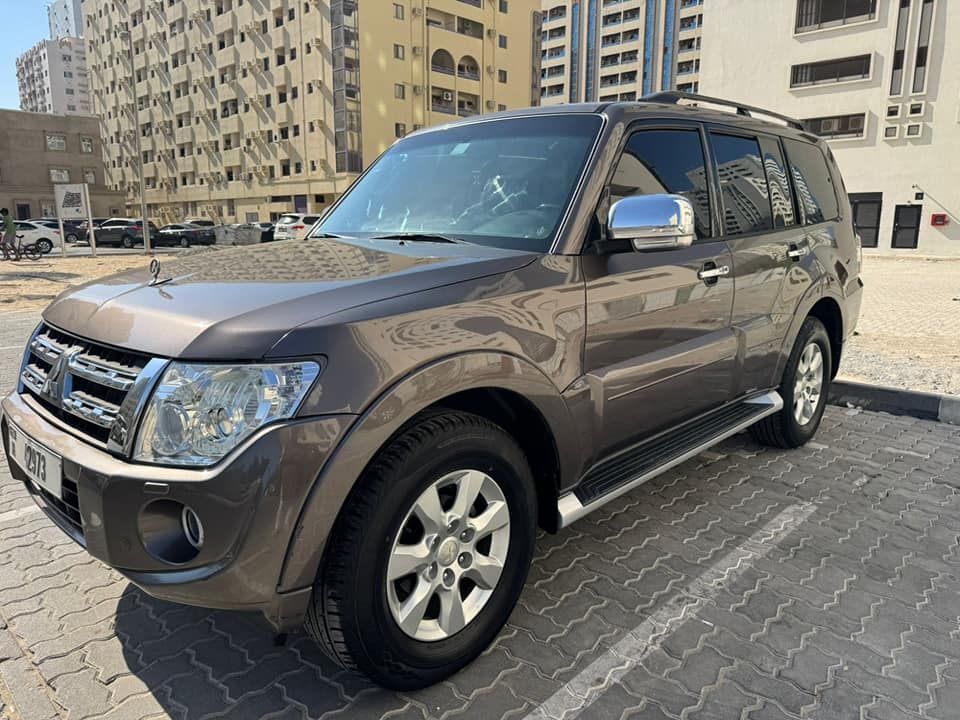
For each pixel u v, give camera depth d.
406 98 48.91
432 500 2.04
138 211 70.69
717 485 3.85
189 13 57.97
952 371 6.18
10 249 24.48
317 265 2.34
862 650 2.40
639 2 76.50
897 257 27.06
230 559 1.73
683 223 2.31
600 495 2.61
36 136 64.12
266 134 52.69
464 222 2.82
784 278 3.76
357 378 1.82
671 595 2.74
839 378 5.85
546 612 2.61
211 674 2.25
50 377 2.18
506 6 54.72
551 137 2.91
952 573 2.93
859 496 3.71
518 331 2.21
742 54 35.81
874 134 32.12
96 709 2.08
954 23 29.36
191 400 1.76
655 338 2.83
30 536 3.23
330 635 1.90
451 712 2.07
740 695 2.16
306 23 47.16
